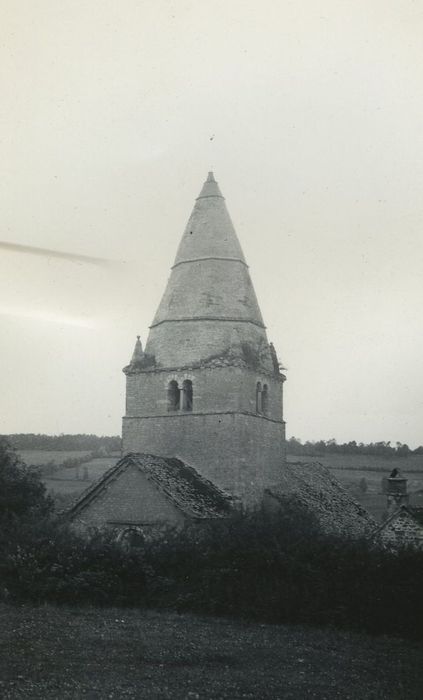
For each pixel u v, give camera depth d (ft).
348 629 78.33
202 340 127.03
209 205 136.98
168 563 88.02
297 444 319.27
